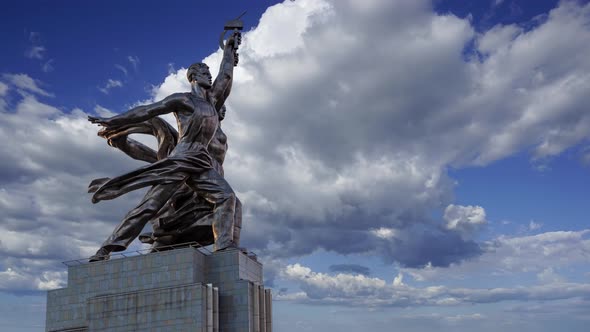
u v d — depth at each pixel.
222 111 54.19
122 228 47.03
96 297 44.12
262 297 46.31
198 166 49.03
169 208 50.97
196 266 44.38
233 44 55.44
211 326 42.31
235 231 48.75
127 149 53.25
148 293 43.22
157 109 49.78
